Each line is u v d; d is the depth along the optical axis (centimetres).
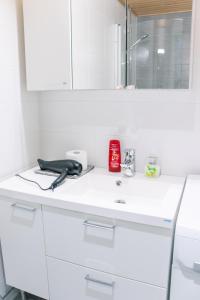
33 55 148
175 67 133
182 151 145
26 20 145
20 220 134
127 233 109
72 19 137
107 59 143
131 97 150
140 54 138
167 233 102
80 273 126
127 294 117
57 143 175
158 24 132
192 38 128
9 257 145
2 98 144
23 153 164
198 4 127
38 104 173
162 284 109
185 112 140
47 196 123
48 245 130
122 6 137
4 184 139
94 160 167
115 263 116
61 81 145
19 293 167
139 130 152
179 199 117
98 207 112
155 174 147
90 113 162
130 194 144
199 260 93
